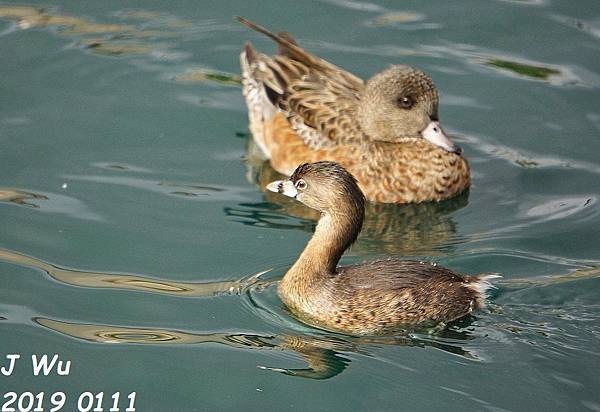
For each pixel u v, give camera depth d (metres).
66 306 13.38
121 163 16.58
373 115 16.62
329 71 17.86
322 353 12.86
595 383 12.16
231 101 18.36
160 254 14.54
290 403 11.91
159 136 17.33
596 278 14.07
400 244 15.32
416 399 11.99
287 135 17.23
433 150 16.47
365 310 13.40
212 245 14.83
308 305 13.62
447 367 12.51
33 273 13.96
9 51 18.89
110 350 12.63
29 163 16.38
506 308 13.48
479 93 18.45
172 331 13.05
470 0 20.64
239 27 19.88
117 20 19.98
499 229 15.52
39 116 17.47
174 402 11.88
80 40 19.33
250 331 13.20
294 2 20.58
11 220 15.02
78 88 18.23
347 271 13.80
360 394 12.09
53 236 14.74
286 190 13.93
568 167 16.86
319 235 13.79
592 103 18.11
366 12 20.33
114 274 14.06
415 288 13.34
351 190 13.70
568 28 19.78
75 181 16.03
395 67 16.70
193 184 16.28
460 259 14.73
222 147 17.28
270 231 15.25
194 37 19.64
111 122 17.52
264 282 14.14
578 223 15.53
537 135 17.56
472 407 11.83
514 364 12.52
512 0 20.59
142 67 18.86
